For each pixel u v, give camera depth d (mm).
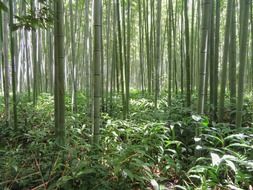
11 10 3637
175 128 3949
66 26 8359
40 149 3467
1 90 10586
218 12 5035
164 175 3137
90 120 4934
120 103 6449
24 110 5781
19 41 8617
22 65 9047
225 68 4789
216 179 2736
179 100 6309
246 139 3477
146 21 7121
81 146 3297
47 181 2855
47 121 5094
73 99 6113
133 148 2953
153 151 3473
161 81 10688
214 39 5039
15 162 3129
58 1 3275
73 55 5883
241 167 2920
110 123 4266
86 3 6324
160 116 4547
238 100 3893
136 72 16469
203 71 3555
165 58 13117
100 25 3381
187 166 3242
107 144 3586
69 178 2607
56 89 3543
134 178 2775
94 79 3426
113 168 2822
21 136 4277
